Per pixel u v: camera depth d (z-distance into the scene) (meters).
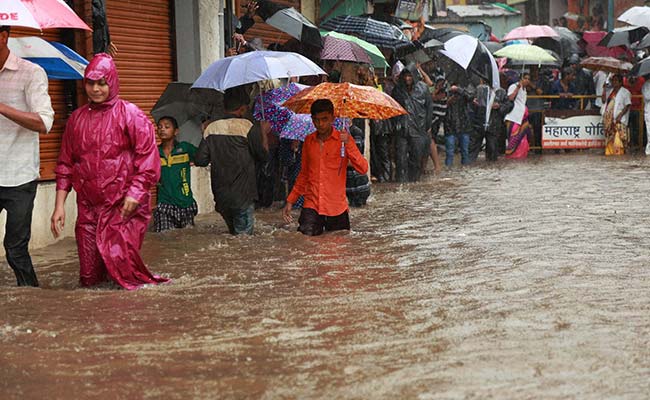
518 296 8.68
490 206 15.77
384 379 6.24
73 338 7.33
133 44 15.45
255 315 8.04
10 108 8.98
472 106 25.88
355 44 18.14
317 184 12.86
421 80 21.52
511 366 6.50
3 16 8.42
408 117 20.30
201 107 13.87
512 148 27.62
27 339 7.31
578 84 30.89
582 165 24.25
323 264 10.50
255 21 20.14
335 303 8.47
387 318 7.88
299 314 8.05
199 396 5.97
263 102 14.56
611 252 11.03
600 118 29.28
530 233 12.61
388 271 10.02
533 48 28.77
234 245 11.95
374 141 20.45
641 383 6.14
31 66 9.21
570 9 49.75
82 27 8.98
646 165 23.89
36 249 12.02
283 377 6.32
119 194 9.43
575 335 7.29
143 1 15.63
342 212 12.97
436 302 8.47
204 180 15.88
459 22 43.94
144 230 9.59
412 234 12.75
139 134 9.45
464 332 7.39
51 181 12.95
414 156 20.48
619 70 28.41
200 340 7.24
